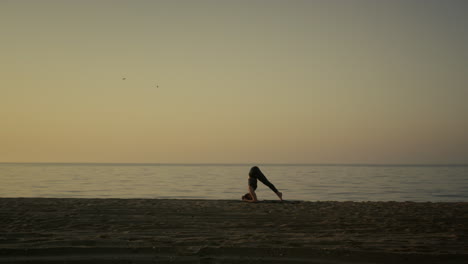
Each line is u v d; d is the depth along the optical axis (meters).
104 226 4.79
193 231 4.46
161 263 2.90
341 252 3.20
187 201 8.13
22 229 4.50
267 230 4.58
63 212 6.04
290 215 5.93
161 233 4.29
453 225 5.00
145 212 6.15
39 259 2.97
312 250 3.26
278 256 3.11
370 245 3.55
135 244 3.49
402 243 3.68
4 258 2.98
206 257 3.06
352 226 4.91
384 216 5.87
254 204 7.70
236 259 3.02
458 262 2.95
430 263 2.93
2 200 7.93
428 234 4.32
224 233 4.32
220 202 8.05
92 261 2.94
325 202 8.39
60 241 3.57
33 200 7.96
